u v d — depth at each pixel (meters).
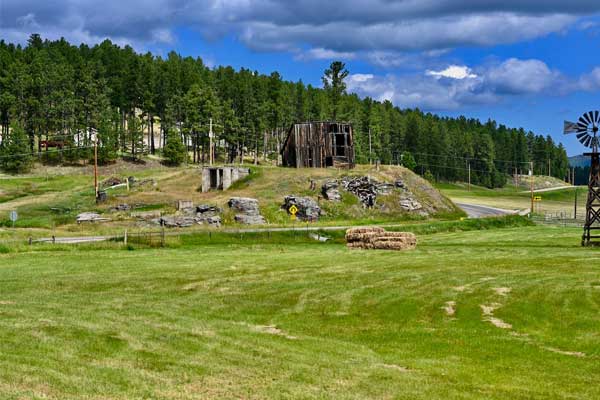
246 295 28.02
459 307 25.50
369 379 15.29
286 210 83.94
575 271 35.41
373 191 91.50
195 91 156.00
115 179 108.50
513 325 22.64
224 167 96.88
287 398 13.52
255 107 163.00
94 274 34.00
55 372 14.63
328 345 19.11
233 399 13.33
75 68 163.00
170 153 145.75
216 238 59.44
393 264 38.81
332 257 43.66
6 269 35.97
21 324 19.83
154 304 25.41
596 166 55.34
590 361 17.86
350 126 110.62
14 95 150.88
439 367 16.89
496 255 45.16
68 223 74.06
